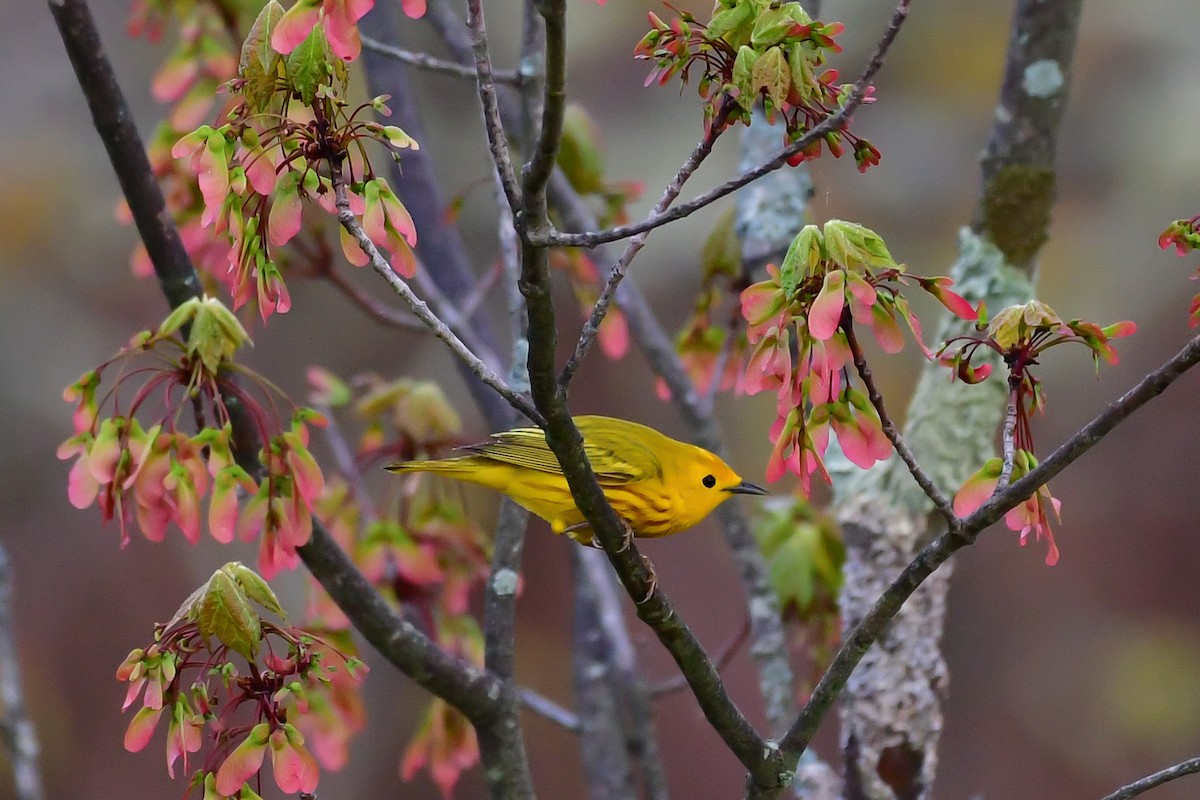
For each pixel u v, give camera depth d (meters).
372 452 10.20
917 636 8.50
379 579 9.52
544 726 18.05
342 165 5.38
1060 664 18.84
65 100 19.45
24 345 18.56
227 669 5.61
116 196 19.20
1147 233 18.42
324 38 5.16
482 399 10.67
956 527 5.75
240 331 6.72
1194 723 18.30
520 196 5.07
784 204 10.06
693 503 9.38
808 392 5.56
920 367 17.00
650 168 17.94
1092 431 5.44
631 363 18.36
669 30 5.34
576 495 5.69
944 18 18.66
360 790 16.98
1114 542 19.30
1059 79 8.51
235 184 5.30
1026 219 8.57
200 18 9.70
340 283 10.55
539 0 4.67
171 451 6.59
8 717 9.20
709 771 17.11
